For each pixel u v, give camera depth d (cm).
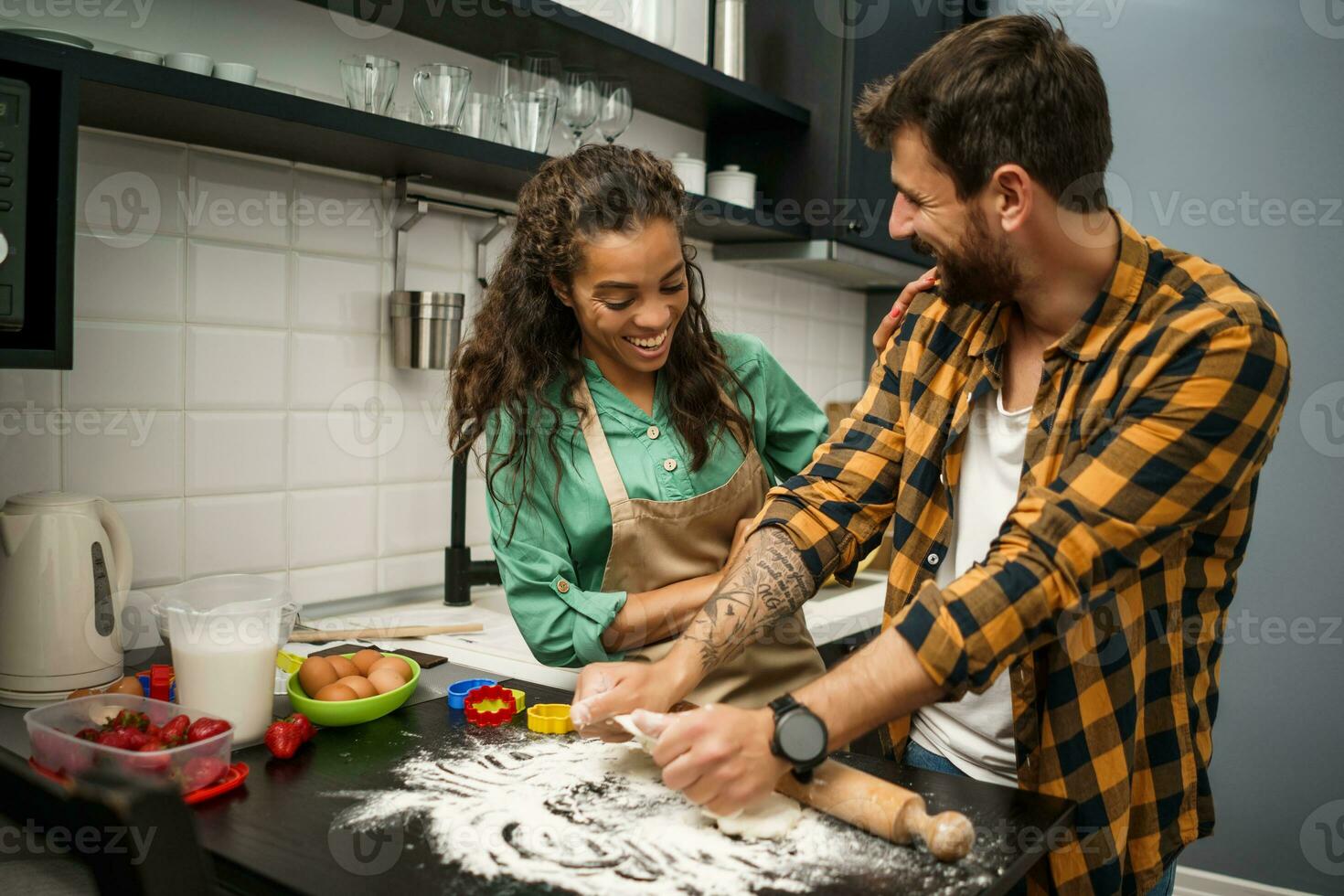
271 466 172
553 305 138
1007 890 86
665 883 83
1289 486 260
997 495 114
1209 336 91
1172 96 272
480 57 202
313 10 172
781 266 279
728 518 148
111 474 151
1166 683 103
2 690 127
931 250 103
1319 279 257
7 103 110
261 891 84
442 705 129
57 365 116
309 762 109
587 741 115
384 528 193
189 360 160
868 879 84
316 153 164
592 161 128
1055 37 95
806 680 149
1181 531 92
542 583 137
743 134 260
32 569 125
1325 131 255
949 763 121
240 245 165
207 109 134
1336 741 255
